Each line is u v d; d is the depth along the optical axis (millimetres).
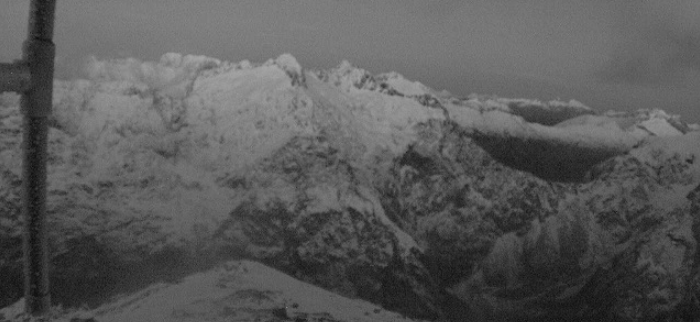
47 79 6578
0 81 6215
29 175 6801
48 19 6555
